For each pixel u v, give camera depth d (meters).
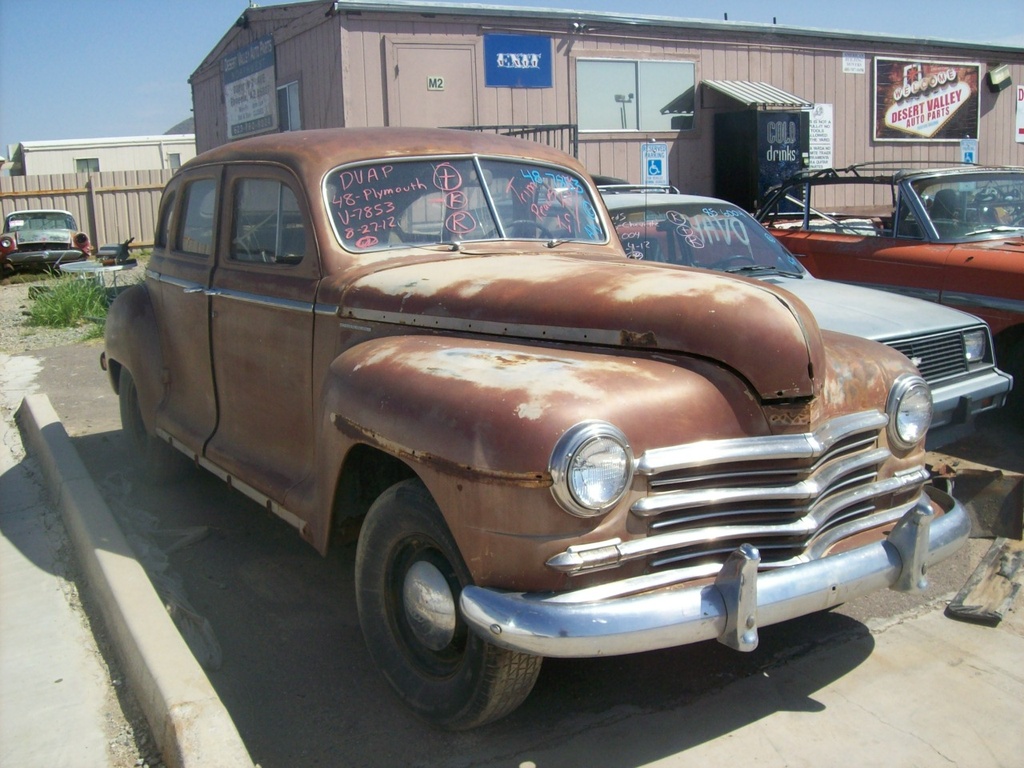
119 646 3.49
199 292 4.52
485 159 4.23
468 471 2.56
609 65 13.48
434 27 12.09
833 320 4.94
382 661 3.18
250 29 14.51
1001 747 2.90
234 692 3.33
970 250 6.22
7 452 6.36
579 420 2.49
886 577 2.87
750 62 14.66
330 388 3.21
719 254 5.96
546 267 3.41
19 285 17.84
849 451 3.02
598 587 2.53
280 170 3.94
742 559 2.52
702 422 2.67
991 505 4.55
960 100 17.02
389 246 3.82
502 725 3.07
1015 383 6.01
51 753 2.95
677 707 3.15
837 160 15.71
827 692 3.23
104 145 32.38
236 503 5.29
